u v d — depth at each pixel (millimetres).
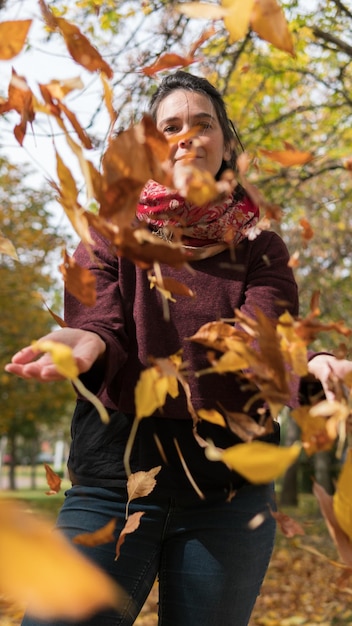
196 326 1477
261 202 908
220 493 1449
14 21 804
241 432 1008
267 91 6582
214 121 1521
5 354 13062
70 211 859
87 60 914
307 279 7855
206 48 4840
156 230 1427
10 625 3143
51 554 243
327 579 7539
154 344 1461
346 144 7035
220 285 1510
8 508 252
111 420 1474
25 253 9594
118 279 1512
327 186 7527
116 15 4094
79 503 1462
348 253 7789
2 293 10281
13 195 9555
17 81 886
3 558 238
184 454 1437
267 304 1463
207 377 1450
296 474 17688
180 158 1178
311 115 7211
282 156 988
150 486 1240
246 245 1559
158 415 1445
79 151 818
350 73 6324
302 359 948
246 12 843
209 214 1396
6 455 43312
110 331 1386
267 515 1499
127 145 824
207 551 1409
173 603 1417
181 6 869
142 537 1416
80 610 240
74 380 880
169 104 1532
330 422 853
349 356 1153
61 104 868
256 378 962
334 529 831
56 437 41500
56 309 11867
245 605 1442
